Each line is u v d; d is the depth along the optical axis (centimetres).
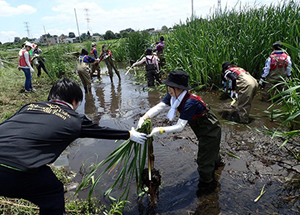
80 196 280
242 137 397
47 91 807
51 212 183
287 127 415
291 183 281
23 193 168
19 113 181
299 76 512
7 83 870
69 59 1180
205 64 654
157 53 1007
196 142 391
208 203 257
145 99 659
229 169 316
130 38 1341
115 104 632
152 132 242
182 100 250
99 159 362
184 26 871
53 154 171
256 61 627
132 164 252
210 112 274
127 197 258
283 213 237
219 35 692
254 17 676
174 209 252
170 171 319
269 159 331
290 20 584
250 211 242
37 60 988
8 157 153
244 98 439
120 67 1341
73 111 190
